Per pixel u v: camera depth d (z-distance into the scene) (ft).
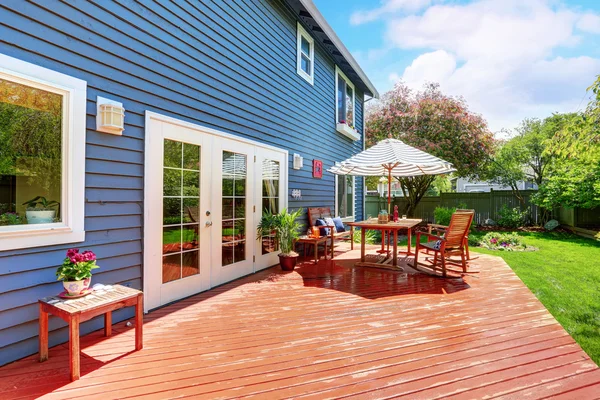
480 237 28.48
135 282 10.02
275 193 18.11
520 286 13.53
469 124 36.78
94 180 8.82
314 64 23.30
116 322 9.48
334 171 20.15
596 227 31.68
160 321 9.64
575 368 6.98
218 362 7.16
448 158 36.65
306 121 21.99
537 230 34.83
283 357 7.40
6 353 7.04
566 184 30.99
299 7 19.39
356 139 31.35
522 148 39.42
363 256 17.48
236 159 14.74
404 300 11.66
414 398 5.88
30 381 6.34
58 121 8.09
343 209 30.17
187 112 11.94
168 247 11.21
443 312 10.41
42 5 7.59
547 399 5.90
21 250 7.28
